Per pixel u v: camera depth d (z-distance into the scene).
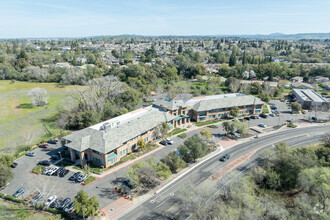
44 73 171.12
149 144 74.25
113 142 61.59
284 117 103.06
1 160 57.34
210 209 42.44
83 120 86.00
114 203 47.19
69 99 106.19
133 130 69.19
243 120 98.44
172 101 92.38
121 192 50.31
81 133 65.44
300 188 51.56
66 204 46.19
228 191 47.28
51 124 92.88
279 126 91.75
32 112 107.62
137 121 73.50
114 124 71.31
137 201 48.06
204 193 46.25
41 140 77.38
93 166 60.69
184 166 59.97
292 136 82.12
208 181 55.16
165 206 46.62
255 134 84.44
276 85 158.75
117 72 165.38
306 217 39.53
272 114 104.75
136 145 70.94
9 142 76.38
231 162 64.62
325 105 112.75
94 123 86.25
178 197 49.38
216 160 65.88
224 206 41.75
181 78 181.38
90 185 53.03
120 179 55.50
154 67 192.12
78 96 107.69
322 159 53.88
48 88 150.50
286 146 60.69
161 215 43.97
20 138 79.88
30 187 52.12
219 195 48.19
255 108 106.56
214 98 110.06
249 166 62.09
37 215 42.47
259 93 136.62
